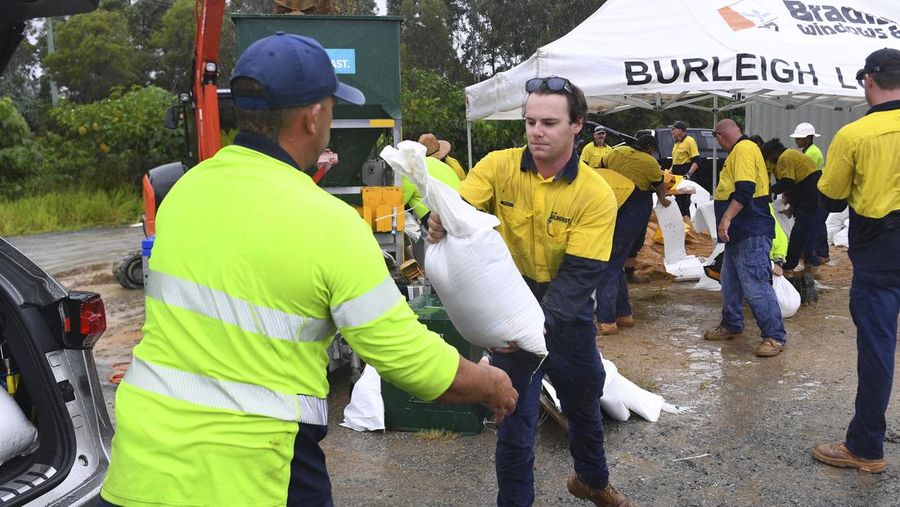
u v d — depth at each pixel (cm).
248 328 162
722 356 589
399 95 570
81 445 266
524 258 288
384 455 418
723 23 618
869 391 368
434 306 475
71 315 269
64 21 3891
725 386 518
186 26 4097
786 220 807
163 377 166
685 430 442
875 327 360
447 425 445
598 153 1167
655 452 413
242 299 162
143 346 172
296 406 167
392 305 169
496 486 378
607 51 607
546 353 249
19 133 2183
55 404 262
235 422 162
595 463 315
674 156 1459
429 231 250
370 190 568
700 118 2891
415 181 233
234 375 163
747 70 587
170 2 4456
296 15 557
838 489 363
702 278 847
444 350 177
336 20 560
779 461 397
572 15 3428
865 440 377
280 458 166
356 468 402
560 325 263
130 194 2089
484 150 2117
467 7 3938
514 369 268
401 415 450
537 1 3512
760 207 579
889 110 349
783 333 586
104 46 3897
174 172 820
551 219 276
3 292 263
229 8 3109
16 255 273
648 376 545
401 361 169
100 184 2138
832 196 365
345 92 188
